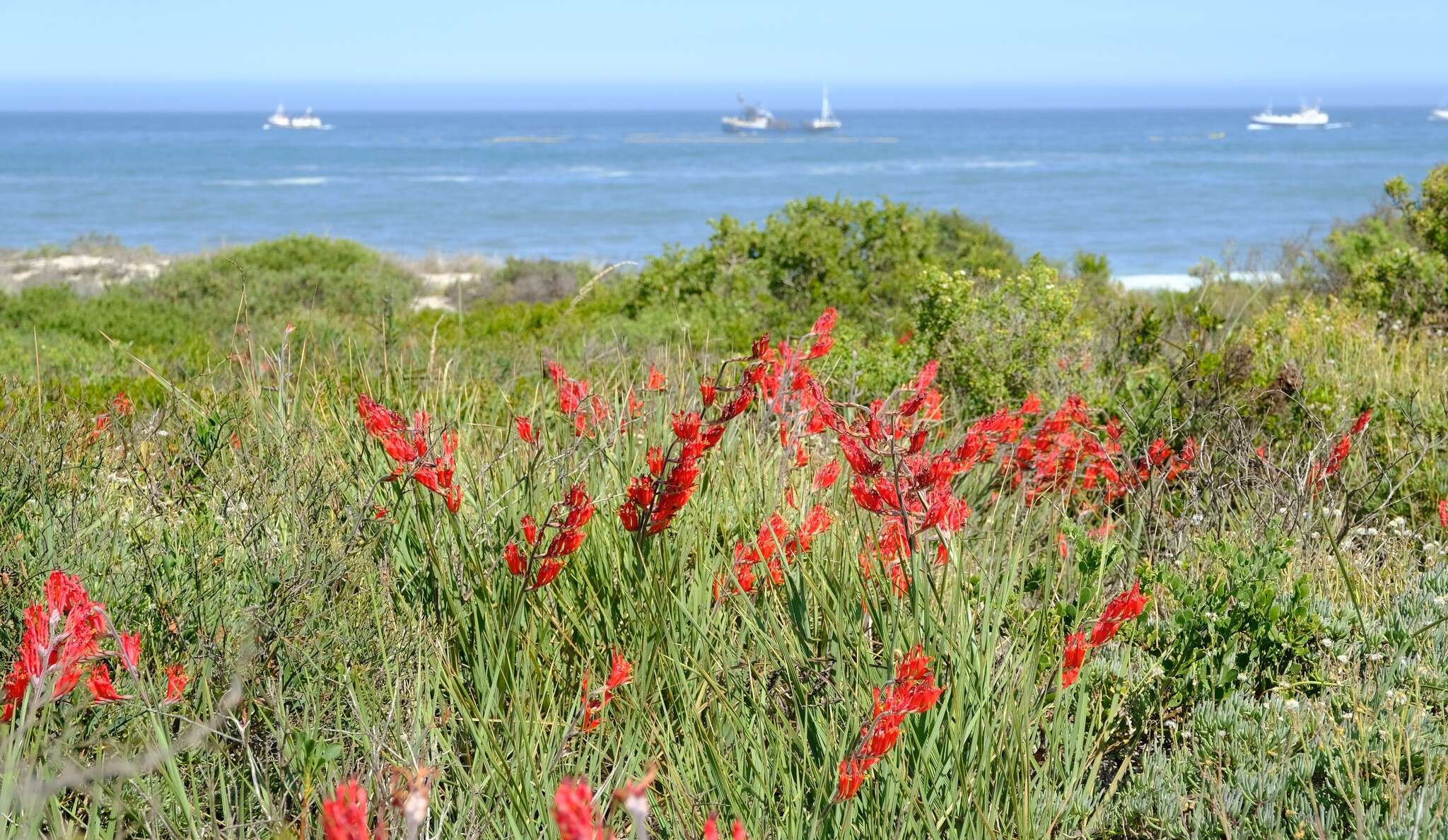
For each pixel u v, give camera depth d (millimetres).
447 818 2375
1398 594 3889
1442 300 8523
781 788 2555
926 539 3016
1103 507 4684
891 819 2332
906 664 2303
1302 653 3311
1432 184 9578
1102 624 2727
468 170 101625
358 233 55500
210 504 3447
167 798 2330
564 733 2518
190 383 4895
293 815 2379
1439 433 5715
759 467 3623
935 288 6848
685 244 50156
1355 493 4586
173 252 46500
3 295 16359
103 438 3869
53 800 2057
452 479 3203
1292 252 13609
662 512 2930
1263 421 5570
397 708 2504
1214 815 2637
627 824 2303
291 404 3973
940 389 6656
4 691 2203
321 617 2771
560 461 3406
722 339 10359
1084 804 2611
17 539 2967
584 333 10727
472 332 12594
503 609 2896
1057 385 6371
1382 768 2707
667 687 2857
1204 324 7141
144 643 2676
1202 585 3674
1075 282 7633
